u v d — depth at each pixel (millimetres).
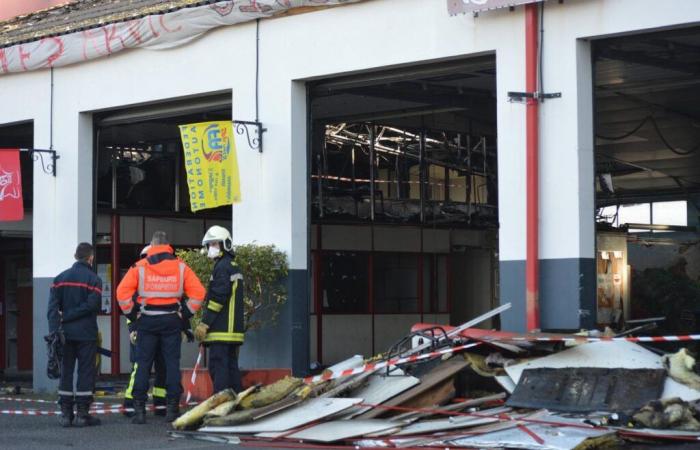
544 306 12266
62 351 12172
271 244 14914
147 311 12320
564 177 12148
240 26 15367
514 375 11133
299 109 14875
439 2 13258
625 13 11758
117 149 21297
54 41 17547
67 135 17719
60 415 13523
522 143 12484
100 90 17219
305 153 14930
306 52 14602
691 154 21969
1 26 19750
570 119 12117
